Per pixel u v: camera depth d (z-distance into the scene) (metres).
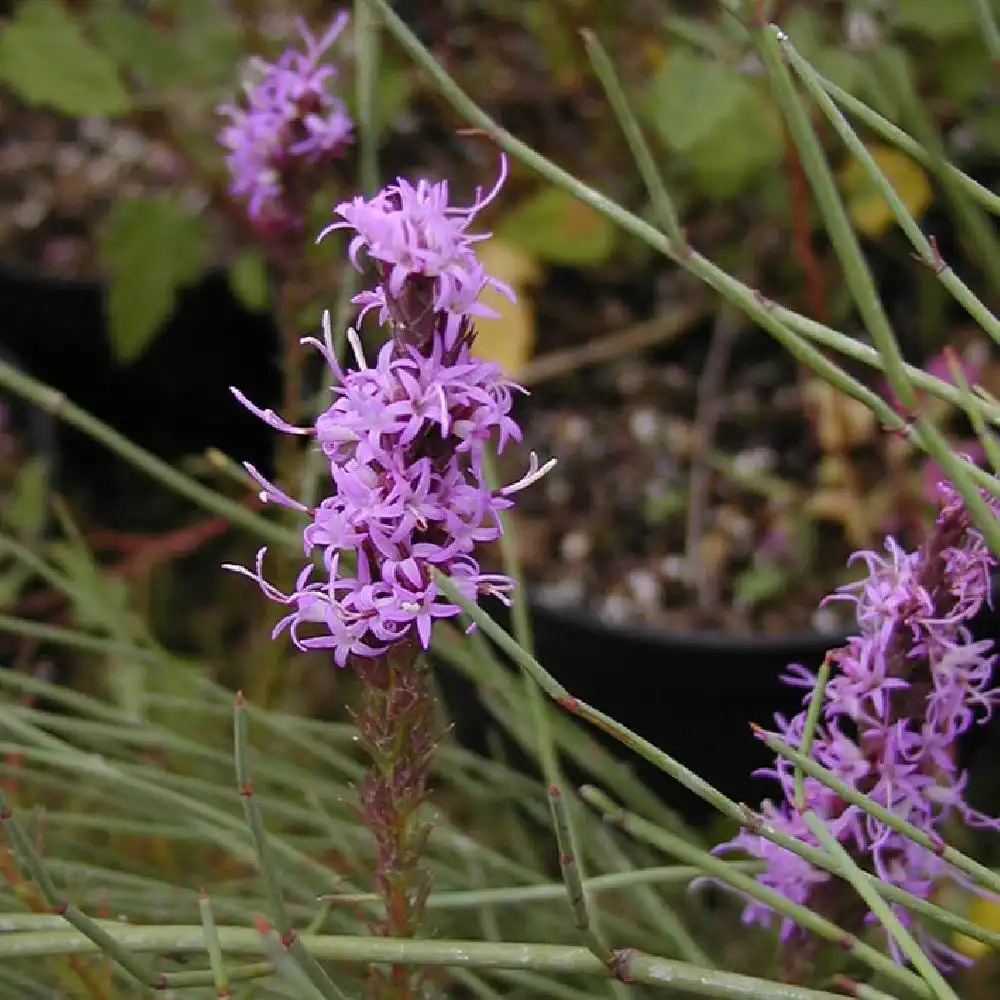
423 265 0.43
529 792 0.64
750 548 0.74
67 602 0.78
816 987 0.52
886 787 0.49
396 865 0.48
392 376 0.43
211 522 0.78
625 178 0.86
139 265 0.78
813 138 0.42
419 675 0.46
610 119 0.84
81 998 0.54
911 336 0.80
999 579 0.65
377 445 0.43
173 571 0.88
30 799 0.66
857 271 0.42
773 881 0.50
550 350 0.84
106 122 1.04
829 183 0.42
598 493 0.77
